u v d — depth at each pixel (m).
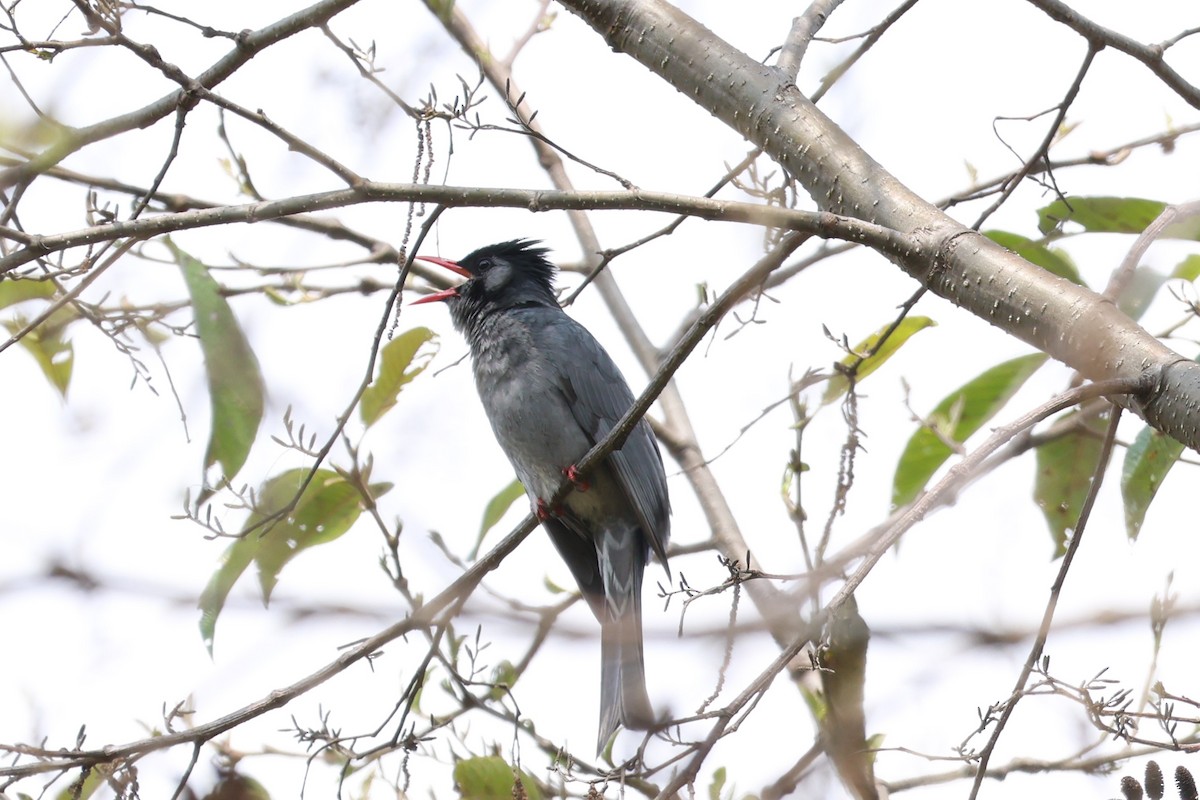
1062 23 8.16
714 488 11.96
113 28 7.37
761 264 7.77
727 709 6.88
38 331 9.62
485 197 7.85
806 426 8.38
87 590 6.07
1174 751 6.81
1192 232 8.95
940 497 6.38
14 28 7.14
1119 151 10.20
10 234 7.78
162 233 7.99
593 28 9.13
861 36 8.69
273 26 7.90
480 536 10.88
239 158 9.71
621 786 7.48
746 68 8.69
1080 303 7.47
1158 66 8.17
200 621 7.79
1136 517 8.52
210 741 8.62
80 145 7.86
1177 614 5.09
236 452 8.80
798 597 6.12
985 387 10.02
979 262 7.78
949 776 8.74
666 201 7.66
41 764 7.68
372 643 8.66
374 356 8.45
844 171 8.30
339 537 9.23
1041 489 9.82
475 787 8.91
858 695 6.35
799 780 6.74
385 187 7.91
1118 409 7.31
